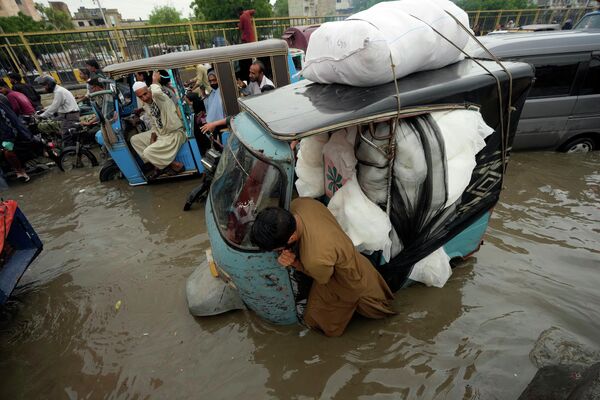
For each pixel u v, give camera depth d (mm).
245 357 2342
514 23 16922
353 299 2117
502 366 2084
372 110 1720
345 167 2006
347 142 1987
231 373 2246
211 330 2572
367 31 1769
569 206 3814
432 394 1979
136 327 2701
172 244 3762
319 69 2137
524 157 4980
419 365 2154
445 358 2180
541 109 4652
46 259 3699
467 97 1997
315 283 2160
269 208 1739
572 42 4430
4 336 2760
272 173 1883
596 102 4609
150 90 4570
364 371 2156
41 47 10062
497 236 3354
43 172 6406
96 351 2535
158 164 4863
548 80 4559
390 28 1970
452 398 1941
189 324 2650
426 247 2322
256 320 2596
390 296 2363
